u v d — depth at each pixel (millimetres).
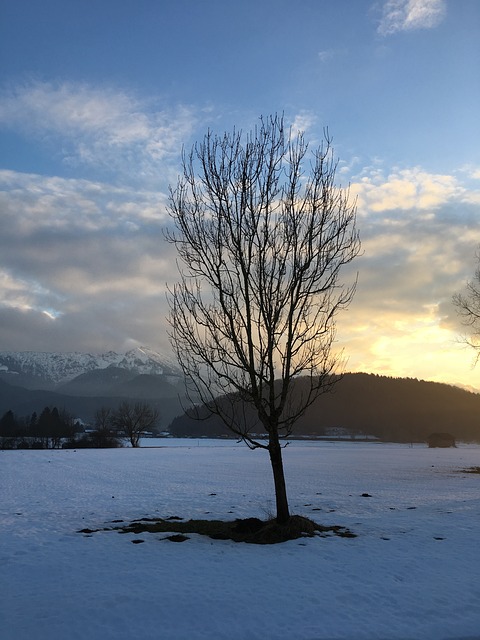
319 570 10055
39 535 14148
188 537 13453
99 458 58250
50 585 9148
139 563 10711
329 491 25906
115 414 148625
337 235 14570
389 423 165375
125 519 17016
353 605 8102
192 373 14281
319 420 171625
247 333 13961
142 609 7859
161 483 30188
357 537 13391
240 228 14273
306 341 14586
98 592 8672
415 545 12391
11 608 7945
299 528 13742
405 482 31125
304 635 6965
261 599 8312
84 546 12547
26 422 155125
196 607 7941
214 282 14328
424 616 7672
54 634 6957
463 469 43219
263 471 39969
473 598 8461
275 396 14266
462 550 11859
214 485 28938
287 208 14336
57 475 35906
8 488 27484
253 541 12836
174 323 14406
